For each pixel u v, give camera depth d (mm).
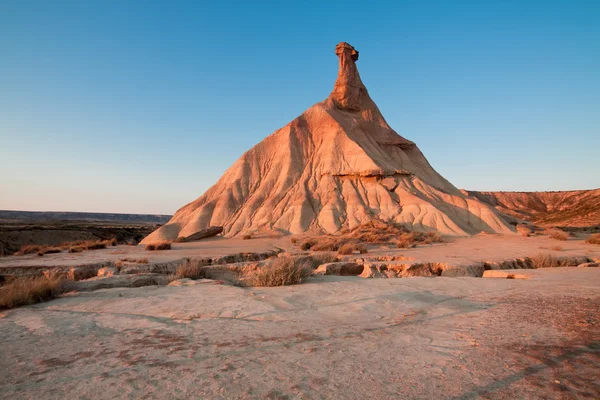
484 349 4266
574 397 2979
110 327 5758
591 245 25297
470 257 18047
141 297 8445
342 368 3729
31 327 5855
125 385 3391
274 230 47094
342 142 63125
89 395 3197
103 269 14953
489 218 47844
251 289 9453
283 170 61000
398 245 27703
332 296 8070
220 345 4609
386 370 3662
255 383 3363
